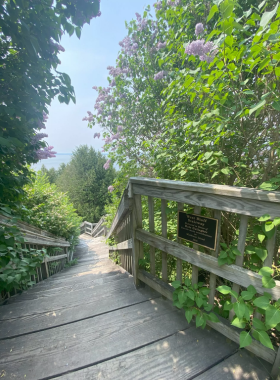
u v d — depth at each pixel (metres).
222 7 0.96
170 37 2.29
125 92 3.45
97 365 1.12
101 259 4.36
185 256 1.32
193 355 1.14
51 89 1.76
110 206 5.23
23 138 1.89
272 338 1.24
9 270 1.70
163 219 1.50
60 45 1.69
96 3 1.43
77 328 1.40
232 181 1.78
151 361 1.12
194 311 1.21
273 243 0.89
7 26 1.30
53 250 3.21
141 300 1.68
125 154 3.68
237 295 0.98
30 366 1.13
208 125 1.38
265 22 0.84
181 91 1.62
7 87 1.62
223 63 1.08
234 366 1.06
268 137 1.46
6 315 1.58
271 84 1.11
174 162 2.05
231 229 1.73
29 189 4.39
